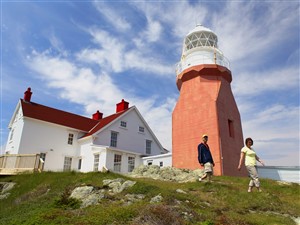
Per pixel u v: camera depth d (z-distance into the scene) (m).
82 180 11.61
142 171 16.48
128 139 27.81
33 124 23.86
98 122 30.17
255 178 9.27
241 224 6.26
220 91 20.03
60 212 6.93
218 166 17.30
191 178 13.73
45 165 23.50
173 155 20.72
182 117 21.03
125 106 30.75
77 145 26.31
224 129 18.92
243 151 9.44
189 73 21.45
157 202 7.35
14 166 18.92
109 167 22.95
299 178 19.34
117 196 8.38
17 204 10.78
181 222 5.93
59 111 28.20
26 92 26.62
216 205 8.08
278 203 8.87
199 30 23.48
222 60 22.09
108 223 5.75
